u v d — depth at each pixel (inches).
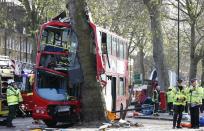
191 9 2207.2
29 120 1475.1
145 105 1835.6
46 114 1144.8
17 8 2815.0
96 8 2827.3
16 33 3641.7
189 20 2298.2
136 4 2664.9
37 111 1152.8
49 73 1158.3
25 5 2519.7
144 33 3248.0
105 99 1232.8
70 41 1170.6
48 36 1184.2
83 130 999.0
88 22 1147.9
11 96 1189.1
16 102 1192.8
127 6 2743.6
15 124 1302.9
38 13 2536.9
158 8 2201.0
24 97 1533.0
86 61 1131.9
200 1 2228.1
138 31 3213.6
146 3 2207.2
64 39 1175.0
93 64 1143.6
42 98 1149.1
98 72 1139.9
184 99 1124.5
